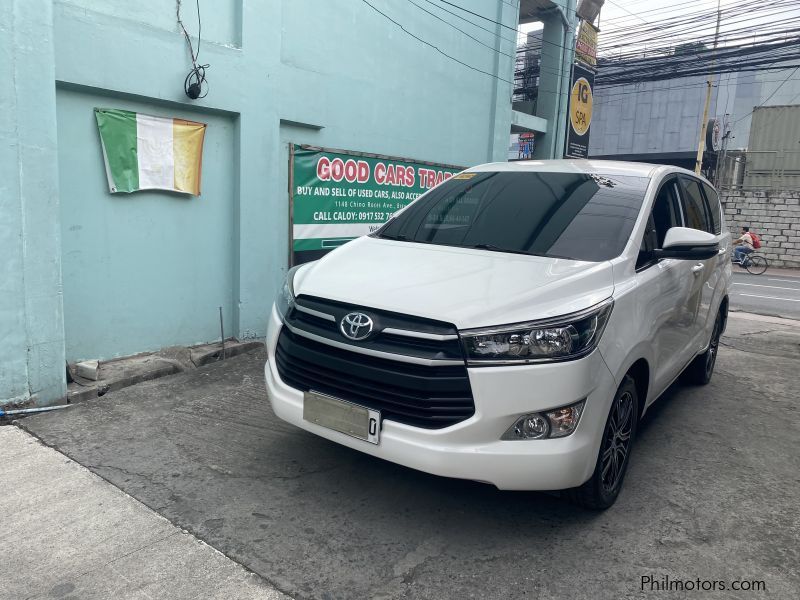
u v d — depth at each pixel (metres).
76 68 4.42
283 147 6.24
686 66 16.98
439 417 2.65
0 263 3.88
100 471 3.39
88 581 2.48
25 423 3.97
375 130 7.42
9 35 3.73
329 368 2.91
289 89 6.07
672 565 2.73
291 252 6.44
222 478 3.37
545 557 2.76
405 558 2.71
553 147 12.57
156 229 5.24
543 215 3.69
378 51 7.25
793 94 30.97
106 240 4.90
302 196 6.47
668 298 3.64
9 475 3.31
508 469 2.62
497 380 2.58
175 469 3.45
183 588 2.46
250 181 5.79
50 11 3.91
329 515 3.04
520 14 11.99
